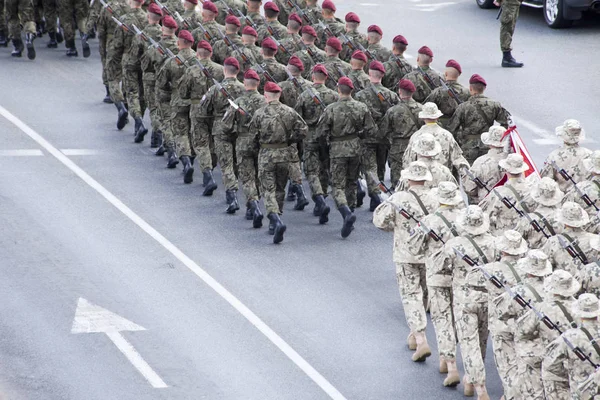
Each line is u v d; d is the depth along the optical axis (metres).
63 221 43.00
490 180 38.53
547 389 28.44
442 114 44.41
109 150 50.88
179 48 47.62
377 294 38.09
